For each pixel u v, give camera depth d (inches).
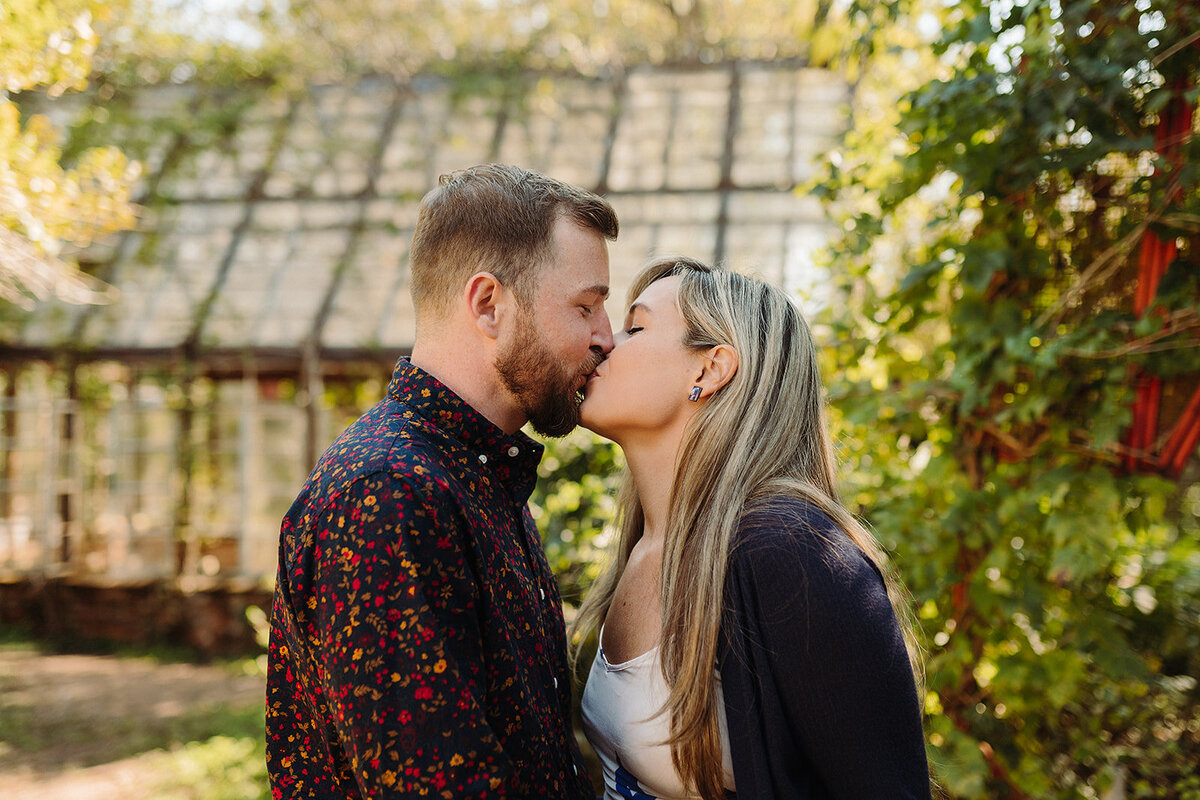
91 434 314.7
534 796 51.4
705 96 340.5
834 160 113.8
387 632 46.4
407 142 345.7
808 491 57.1
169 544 301.1
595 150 326.6
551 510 116.2
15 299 146.8
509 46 380.2
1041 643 103.8
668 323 62.4
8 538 322.3
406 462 49.9
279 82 362.0
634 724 58.2
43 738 209.3
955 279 98.5
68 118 335.3
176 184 334.3
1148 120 86.1
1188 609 114.9
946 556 98.6
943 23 104.0
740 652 52.7
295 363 289.9
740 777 52.4
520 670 52.6
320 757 53.4
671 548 58.4
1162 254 87.0
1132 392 89.5
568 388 58.3
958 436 101.1
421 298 58.2
